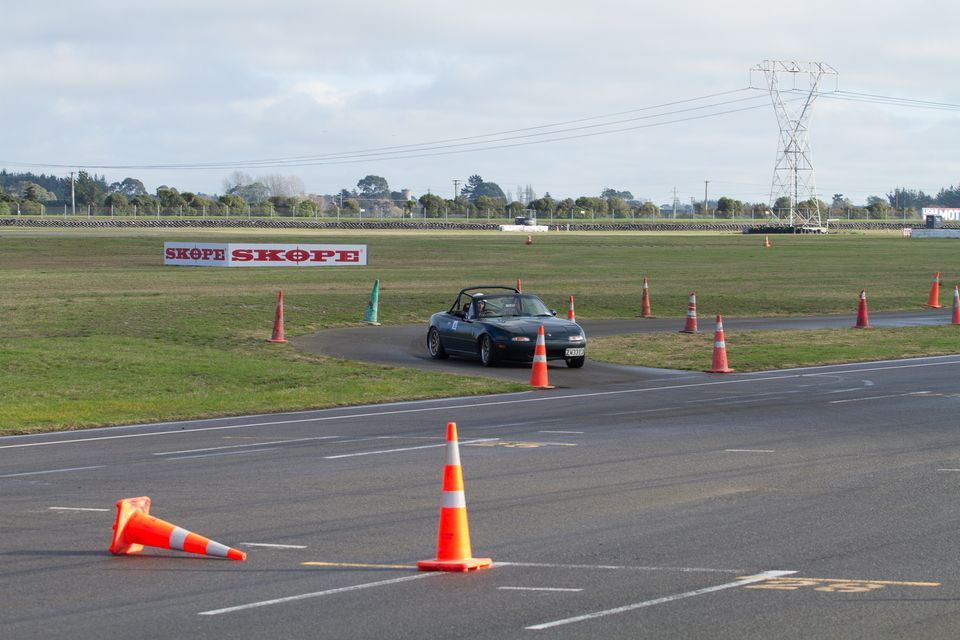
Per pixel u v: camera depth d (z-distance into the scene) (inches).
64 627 321.7
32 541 427.8
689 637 306.5
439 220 6697.8
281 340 1296.8
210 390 923.4
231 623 323.6
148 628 320.2
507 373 1035.3
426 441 658.8
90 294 1879.9
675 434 675.4
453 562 379.6
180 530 402.0
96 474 565.0
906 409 776.9
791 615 324.8
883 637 305.1
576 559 391.9
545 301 1841.8
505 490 513.0
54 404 838.5
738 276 2529.5
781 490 508.4
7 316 1497.3
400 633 312.3
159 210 6683.1
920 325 1535.4
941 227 7042.3
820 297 2000.5
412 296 1910.7
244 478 549.6
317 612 333.4
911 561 384.5
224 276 2405.3
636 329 1478.8
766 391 887.1
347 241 4188.0
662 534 427.8
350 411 803.4
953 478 534.3
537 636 308.5
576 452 613.9
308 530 440.5
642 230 6752.0
